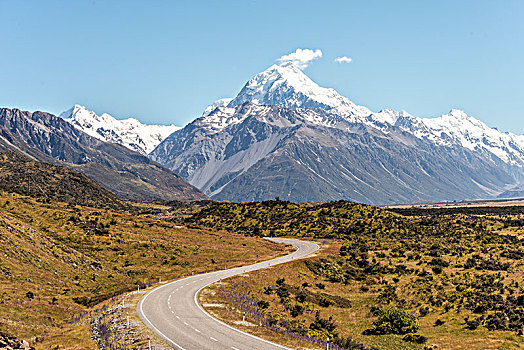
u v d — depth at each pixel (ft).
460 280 289.74
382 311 221.87
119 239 369.09
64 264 278.67
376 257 378.32
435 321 215.10
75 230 368.89
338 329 203.31
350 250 400.06
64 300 223.10
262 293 239.91
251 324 167.73
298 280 288.51
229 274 283.38
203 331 154.20
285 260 341.82
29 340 155.33
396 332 201.87
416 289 278.26
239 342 142.92
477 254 365.81
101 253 334.03
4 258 244.83
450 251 386.32
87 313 202.90
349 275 318.24
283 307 224.33
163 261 336.49
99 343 150.82
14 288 216.74
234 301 210.18
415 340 187.11
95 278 277.64
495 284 270.87
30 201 423.23
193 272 305.32
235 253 383.45
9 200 400.47
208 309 188.65
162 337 146.92
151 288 245.24
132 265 321.52
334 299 260.83
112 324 168.96
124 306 196.13
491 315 210.18
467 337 186.09
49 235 339.77
